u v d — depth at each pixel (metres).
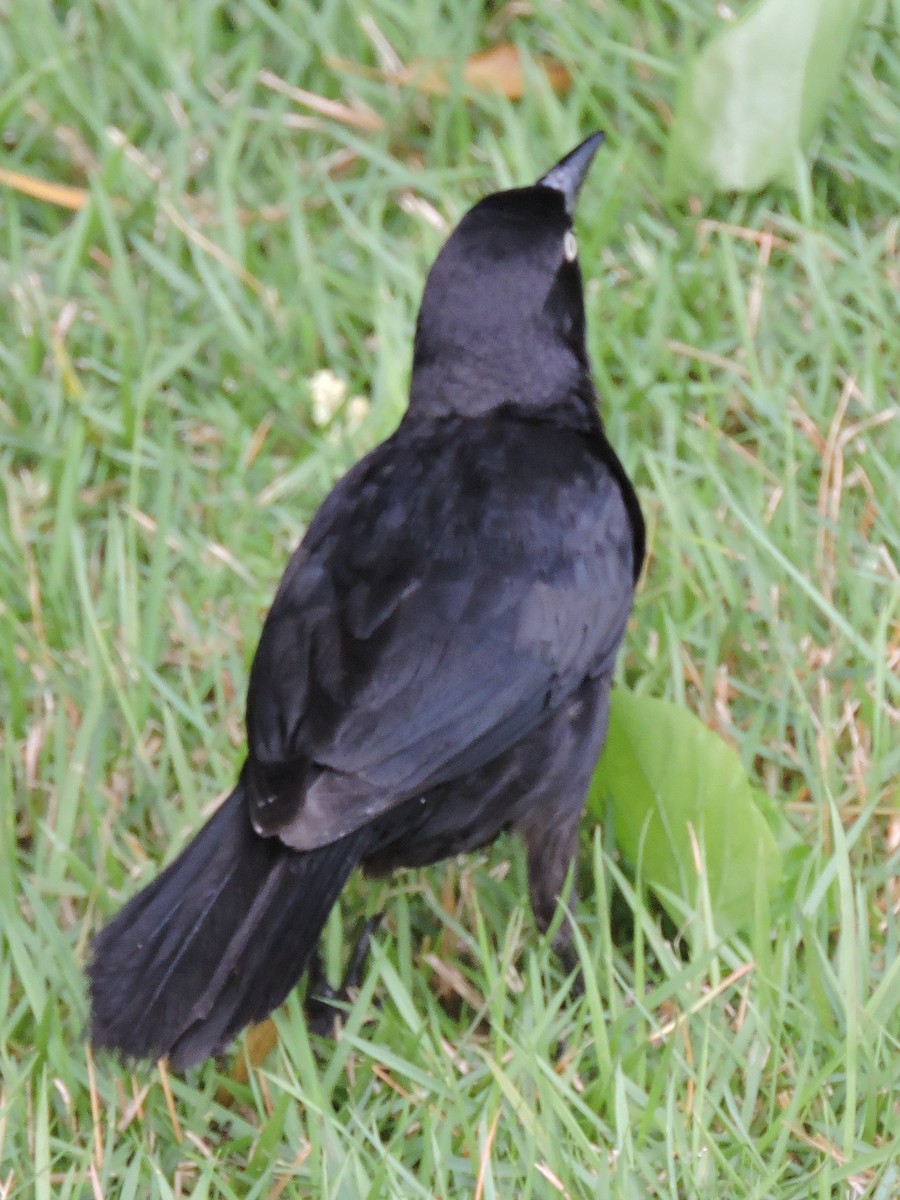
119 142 14.28
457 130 14.38
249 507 12.34
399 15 14.91
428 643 9.41
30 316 13.35
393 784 9.12
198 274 13.77
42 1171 8.82
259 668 9.51
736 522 12.11
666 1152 8.91
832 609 11.02
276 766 9.09
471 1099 9.43
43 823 10.64
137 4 14.98
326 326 13.30
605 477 10.27
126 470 12.76
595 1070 9.82
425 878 10.70
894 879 10.44
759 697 11.27
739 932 10.14
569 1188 8.89
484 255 10.59
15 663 11.39
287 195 14.05
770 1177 8.73
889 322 12.96
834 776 10.72
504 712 9.52
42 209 14.23
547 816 10.05
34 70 14.48
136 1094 9.47
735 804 9.91
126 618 11.53
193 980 8.81
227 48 15.20
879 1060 9.44
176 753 10.76
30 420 12.98
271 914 8.94
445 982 10.33
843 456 12.43
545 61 14.88
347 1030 9.52
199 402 13.12
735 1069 9.57
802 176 13.48
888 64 14.41
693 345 13.06
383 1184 8.90
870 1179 9.07
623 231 13.79
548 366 10.70
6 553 12.08
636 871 10.37
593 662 9.94
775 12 13.07
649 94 14.55
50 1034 9.48
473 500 9.88
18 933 9.98
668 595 11.63
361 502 9.99
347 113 14.55
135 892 10.12
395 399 12.51
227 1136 9.63
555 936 10.31
